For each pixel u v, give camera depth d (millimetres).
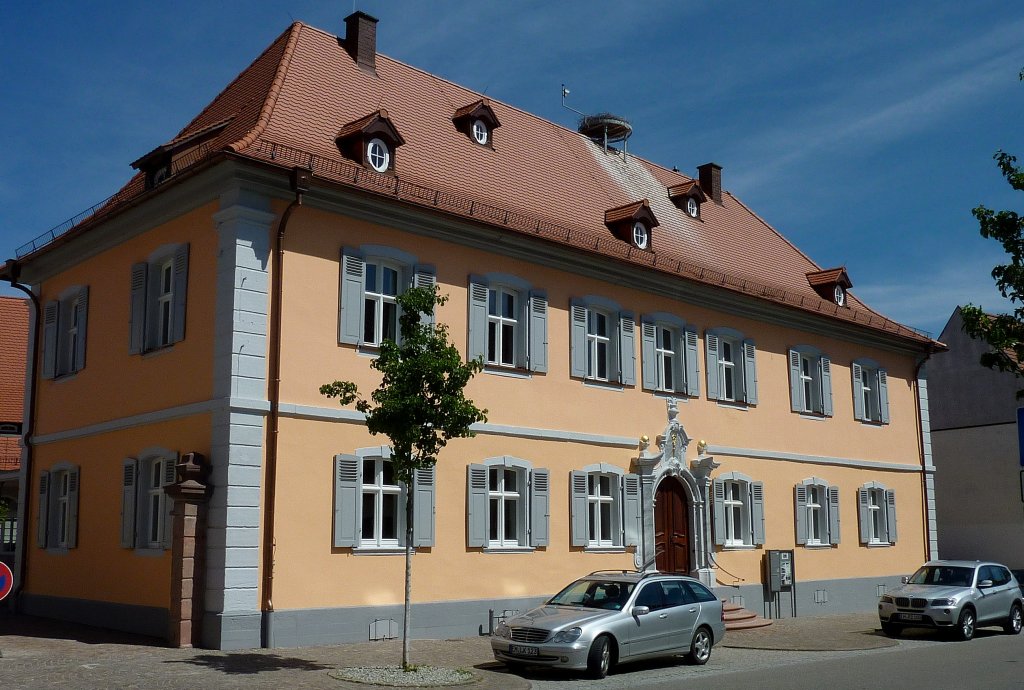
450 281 20906
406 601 15188
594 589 17156
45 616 22188
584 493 22969
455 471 20453
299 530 17812
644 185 30609
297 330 18281
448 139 24016
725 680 15203
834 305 31594
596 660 15453
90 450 21406
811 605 28547
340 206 19062
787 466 28688
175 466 17922
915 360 34500
